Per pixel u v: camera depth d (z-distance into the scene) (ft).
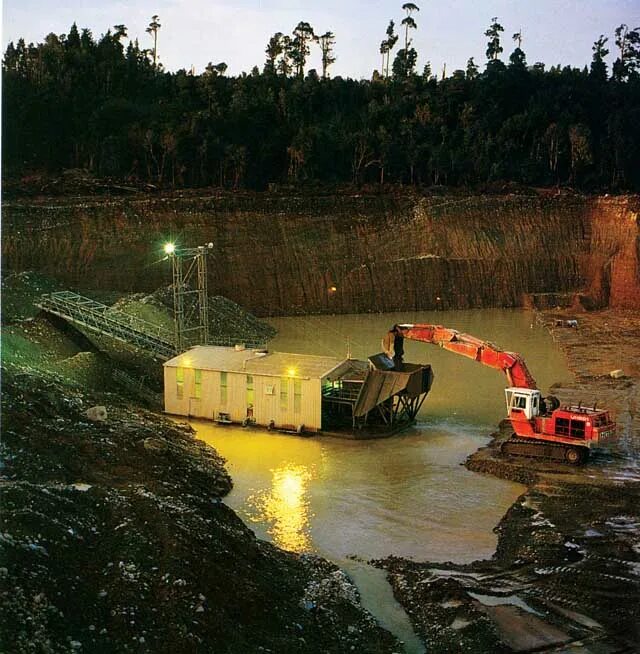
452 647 57.72
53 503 60.18
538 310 279.08
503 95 432.25
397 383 115.96
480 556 76.13
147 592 53.47
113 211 256.93
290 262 271.49
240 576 60.59
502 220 304.71
